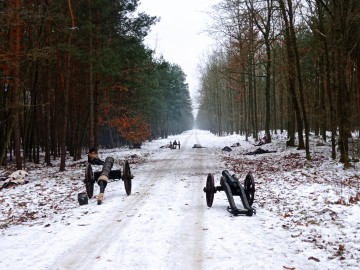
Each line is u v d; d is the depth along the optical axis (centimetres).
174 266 660
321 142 3064
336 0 1916
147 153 3997
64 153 2459
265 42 3169
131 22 2934
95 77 3231
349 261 659
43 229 980
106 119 4338
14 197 1529
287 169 2028
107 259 707
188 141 6619
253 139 4719
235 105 7444
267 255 712
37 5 2267
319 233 840
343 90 1906
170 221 996
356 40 2528
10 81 2059
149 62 3538
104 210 1173
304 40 3362
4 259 735
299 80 2214
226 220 1003
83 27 2508
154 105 6500
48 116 2858
